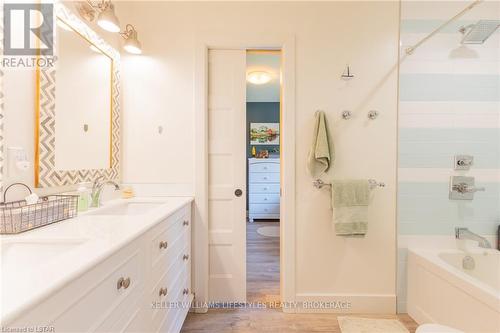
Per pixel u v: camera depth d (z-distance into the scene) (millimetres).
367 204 1737
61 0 1249
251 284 2215
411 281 1777
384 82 1809
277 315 1778
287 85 1786
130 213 1621
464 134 1816
